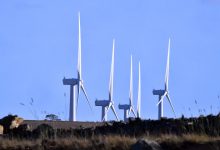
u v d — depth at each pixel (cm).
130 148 9550
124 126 12825
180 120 12094
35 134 13650
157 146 9250
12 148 11056
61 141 10775
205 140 9525
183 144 9431
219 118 11444
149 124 12450
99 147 10050
